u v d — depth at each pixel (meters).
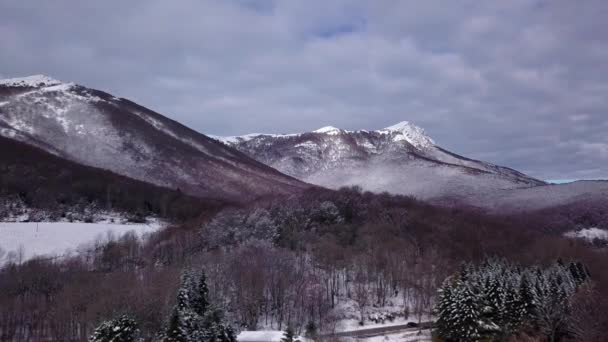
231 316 107.56
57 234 164.88
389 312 139.00
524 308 111.88
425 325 129.88
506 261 163.38
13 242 152.62
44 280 121.44
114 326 76.06
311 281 139.38
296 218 194.38
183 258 145.50
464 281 112.94
